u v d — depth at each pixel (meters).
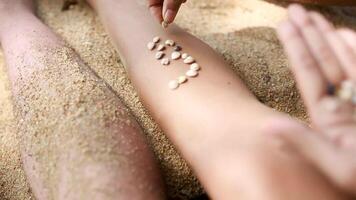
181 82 0.56
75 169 0.48
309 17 0.38
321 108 0.34
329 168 0.32
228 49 0.70
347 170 0.31
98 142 0.49
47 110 0.55
